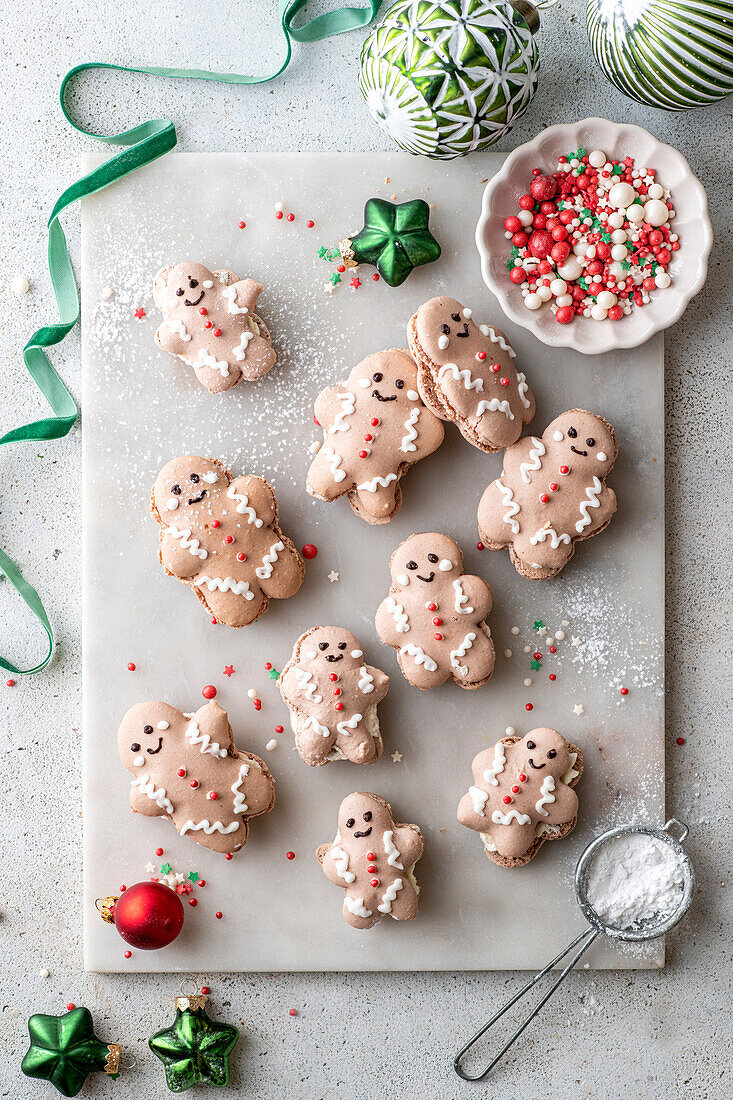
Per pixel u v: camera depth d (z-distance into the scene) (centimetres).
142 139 88
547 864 88
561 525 85
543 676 88
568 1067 88
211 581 85
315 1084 88
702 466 89
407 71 81
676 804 89
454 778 88
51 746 89
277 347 88
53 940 88
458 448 88
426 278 88
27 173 89
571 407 88
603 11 82
